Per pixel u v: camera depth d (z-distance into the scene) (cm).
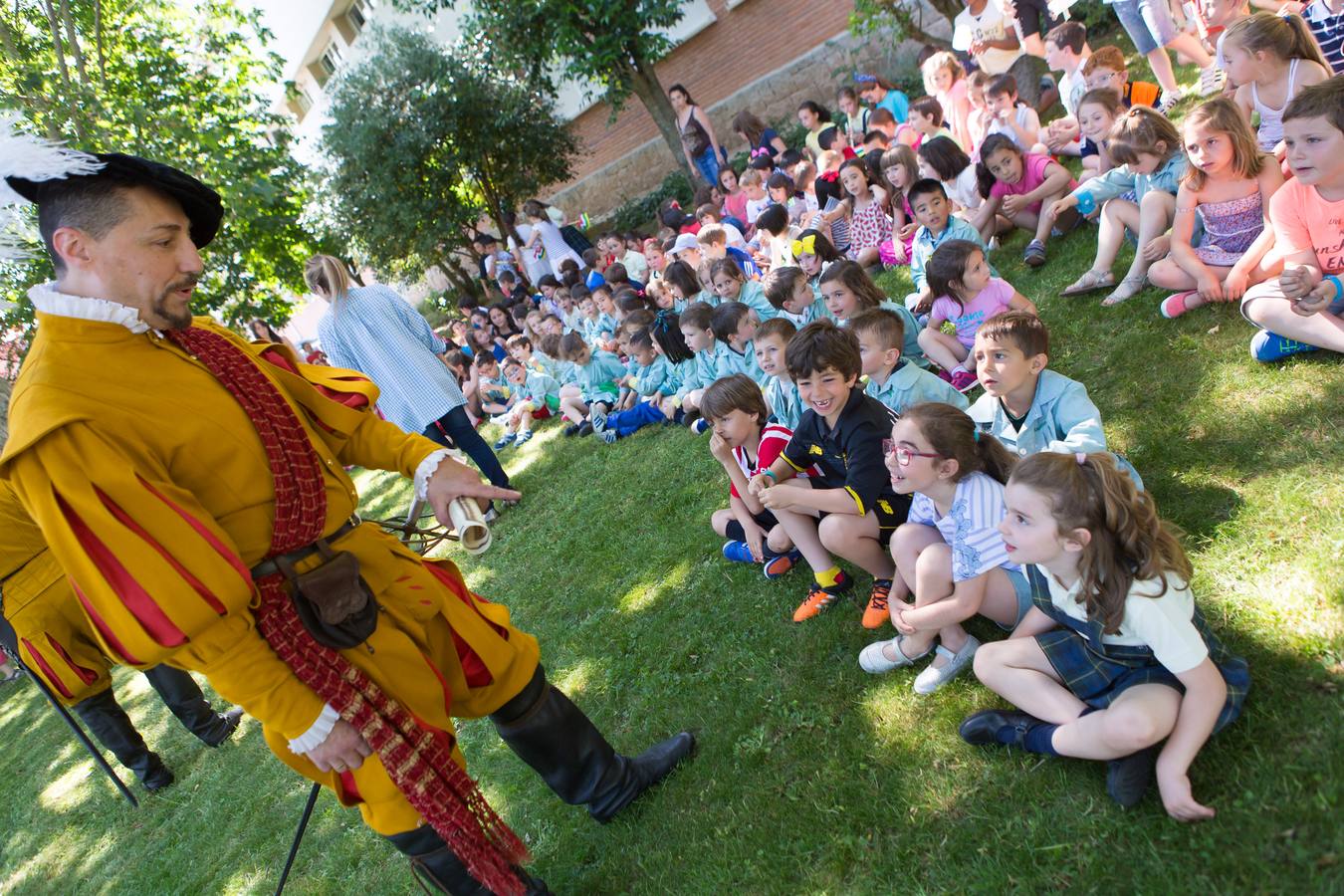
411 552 207
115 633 157
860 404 269
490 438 715
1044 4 668
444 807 185
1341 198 265
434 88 1204
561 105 1386
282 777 378
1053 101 672
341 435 209
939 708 231
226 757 419
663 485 450
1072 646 195
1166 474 266
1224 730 187
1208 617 214
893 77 1105
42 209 159
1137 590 176
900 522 271
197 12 1048
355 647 181
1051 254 456
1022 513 184
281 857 324
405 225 1217
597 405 579
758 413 319
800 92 1196
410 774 182
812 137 776
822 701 254
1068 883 176
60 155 156
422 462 211
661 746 259
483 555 495
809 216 644
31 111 826
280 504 175
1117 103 433
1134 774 181
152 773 416
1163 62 534
